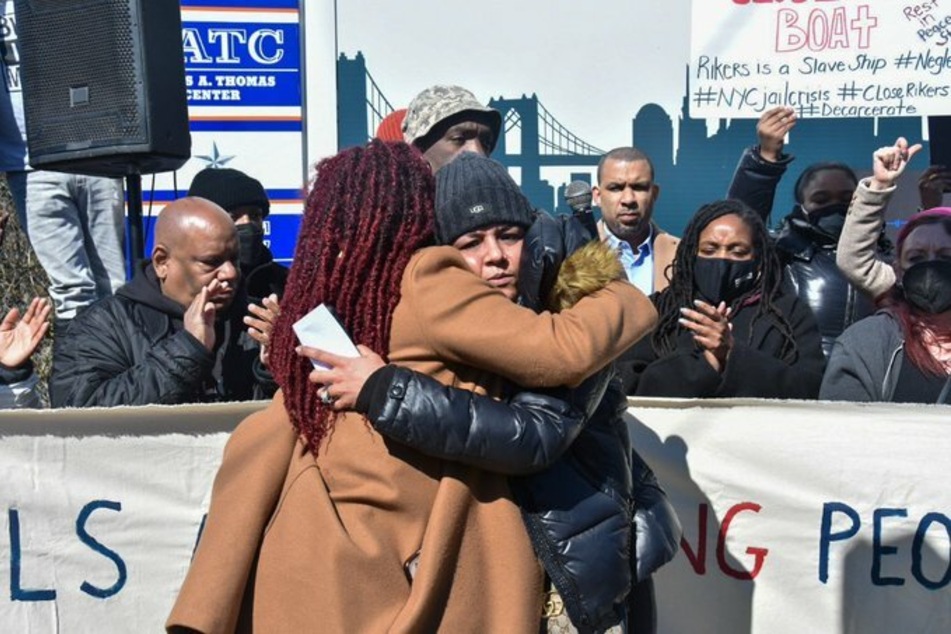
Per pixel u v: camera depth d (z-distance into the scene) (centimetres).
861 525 329
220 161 592
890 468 327
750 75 604
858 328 364
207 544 234
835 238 502
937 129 603
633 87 605
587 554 233
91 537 316
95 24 432
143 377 336
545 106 604
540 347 224
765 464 329
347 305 231
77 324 366
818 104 604
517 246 239
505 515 231
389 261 231
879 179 427
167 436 316
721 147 609
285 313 239
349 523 227
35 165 450
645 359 383
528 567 229
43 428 312
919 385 352
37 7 442
